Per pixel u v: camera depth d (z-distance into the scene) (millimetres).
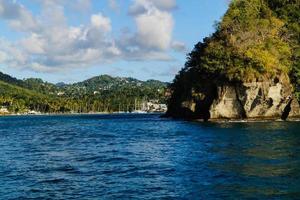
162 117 165500
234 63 112562
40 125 124375
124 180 28125
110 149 48000
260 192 23625
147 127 95188
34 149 50375
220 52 115188
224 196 22953
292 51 122812
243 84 109688
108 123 125188
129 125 108250
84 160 38656
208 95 120688
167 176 29078
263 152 39969
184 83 138500
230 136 60156
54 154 44375
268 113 112688
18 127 114375
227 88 112688
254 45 115875
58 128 103438
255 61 110688
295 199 22094
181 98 138875
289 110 113375
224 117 113875
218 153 40438
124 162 36562
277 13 135875
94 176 29922
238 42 117500
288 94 112938
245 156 37469
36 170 33062
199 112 124625
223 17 132125
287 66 117188
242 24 125188
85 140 62469
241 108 112375
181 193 23875
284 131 68000
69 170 32875
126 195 23828
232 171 30031
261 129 74000
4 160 39719
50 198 23484
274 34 122938
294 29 129750
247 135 60906
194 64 138750
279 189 24219
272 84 110812
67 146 53438
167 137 63625
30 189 25875
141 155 41344
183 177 28469
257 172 29359
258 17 132250
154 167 33188
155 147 48938
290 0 138250
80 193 24609
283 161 33938
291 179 26781
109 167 33938
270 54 114812
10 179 29188
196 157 38156
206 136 62156
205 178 27828
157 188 25328
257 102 111000
